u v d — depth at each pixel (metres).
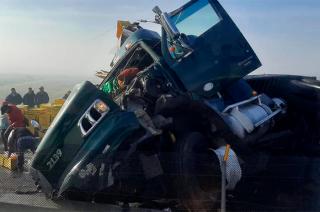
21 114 9.05
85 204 5.50
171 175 5.42
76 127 5.44
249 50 5.95
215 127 5.78
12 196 5.83
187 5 6.08
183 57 5.88
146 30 6.64
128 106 5.79
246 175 5.71
